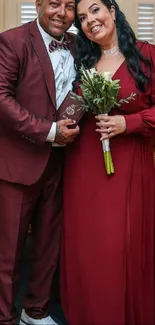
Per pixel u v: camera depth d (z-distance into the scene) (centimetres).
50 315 260
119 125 208
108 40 213
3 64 207
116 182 215
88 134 219
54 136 207
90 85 201
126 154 216
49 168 228
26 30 213
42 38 213
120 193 215
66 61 220
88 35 212
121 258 218
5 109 205
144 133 213
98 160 217
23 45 209
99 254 219
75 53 223
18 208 224
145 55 215
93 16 207
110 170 213
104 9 208
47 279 246
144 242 227
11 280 230
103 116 207
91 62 220
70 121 209
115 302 220
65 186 228
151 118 210
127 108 213
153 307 240
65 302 242
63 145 218
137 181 219
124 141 216
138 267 226
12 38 209
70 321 237
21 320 251
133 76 210
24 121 204
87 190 219
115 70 213
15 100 211
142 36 289
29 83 211
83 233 221
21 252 235
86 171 219
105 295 221
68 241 230
